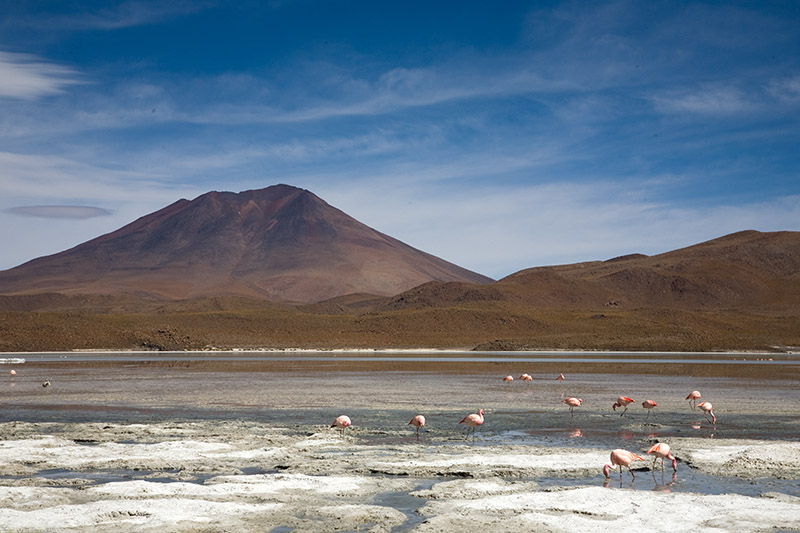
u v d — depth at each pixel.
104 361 78.81
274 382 48.84
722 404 35.72
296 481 18.55
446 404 35.81
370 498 17.25
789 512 15.70
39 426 27.92
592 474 19.69
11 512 15.52
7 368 65.12
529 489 17.91
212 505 16.30
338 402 36.69
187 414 32.22
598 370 63.00
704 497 16.91
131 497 16.94
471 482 18.50
